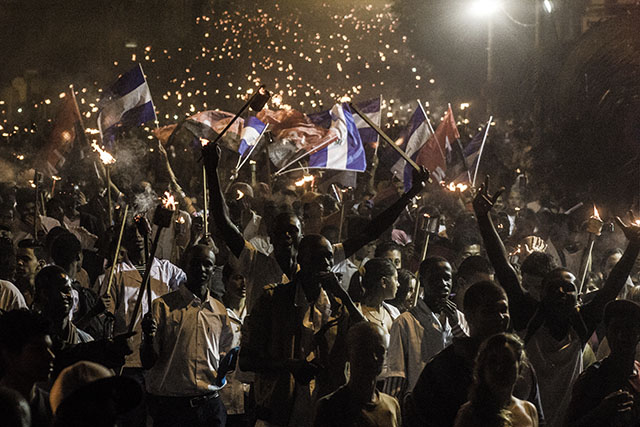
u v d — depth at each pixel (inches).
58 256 287.9
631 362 215.6
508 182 882.8
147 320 242.2
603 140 929.5
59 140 487.8
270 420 228.8
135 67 472.4
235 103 2079.2
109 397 123.3
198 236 378.9
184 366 257.6
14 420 122.6
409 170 515.5
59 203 464.4
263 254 248.1
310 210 396.5
